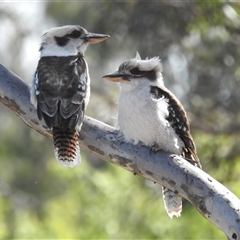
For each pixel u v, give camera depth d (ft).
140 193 51.29
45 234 54.85
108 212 51.52
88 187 53.31
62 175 54.80
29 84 29.89
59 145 27.96
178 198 30.60
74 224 55.36
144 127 29.60
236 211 25.61
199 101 50.49
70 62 30.04
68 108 28.43
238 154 46.93
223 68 51.39
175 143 30.09
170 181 27.66
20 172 75.15
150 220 49.96
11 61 83.97
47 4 70.90
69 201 56.85
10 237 56.65
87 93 29.58
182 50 52.08
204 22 49.83
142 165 28.27
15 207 72.69
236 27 49.26
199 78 52.13
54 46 31.58
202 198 26.58
